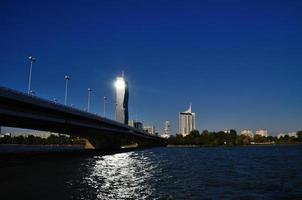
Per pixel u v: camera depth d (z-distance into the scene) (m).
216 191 36.44
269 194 34.72
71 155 114.44
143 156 115.88
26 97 77.00
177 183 42.84
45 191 35.56
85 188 37.81
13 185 40.19
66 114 101.06
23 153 122.81
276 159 93.75
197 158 102.69
